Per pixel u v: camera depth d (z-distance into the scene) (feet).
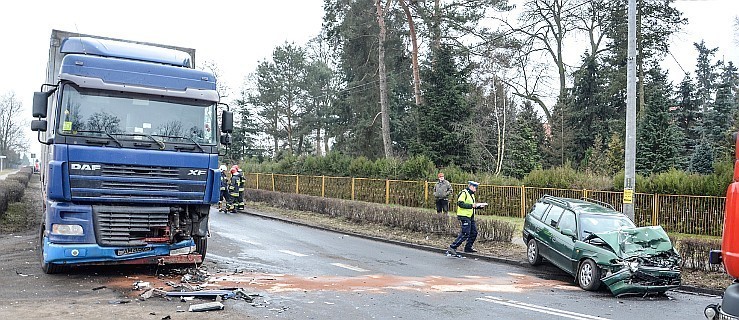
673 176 65.31
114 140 31.40
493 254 50.06
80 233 30.78
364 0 113.80
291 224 71.31
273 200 92.07
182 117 33.47
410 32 114.01
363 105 130.93
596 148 121.49
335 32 119.55
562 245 40.09
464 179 87.04
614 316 29.07
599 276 36.22
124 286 30.81
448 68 104.27
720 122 131.34
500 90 122.21
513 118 139.54
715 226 59.82
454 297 31.76
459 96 103.09
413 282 36.14
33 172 216.74
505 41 114.32
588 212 40.70
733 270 15.37
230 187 82.79
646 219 65.46
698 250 41.22
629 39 46.06
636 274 34.53
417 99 111.45
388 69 124.67
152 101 32.86
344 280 35.55
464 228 50.14
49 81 41.68
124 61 32.71
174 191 32.63
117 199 31.37
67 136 30.60
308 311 26.61
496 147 126.62
